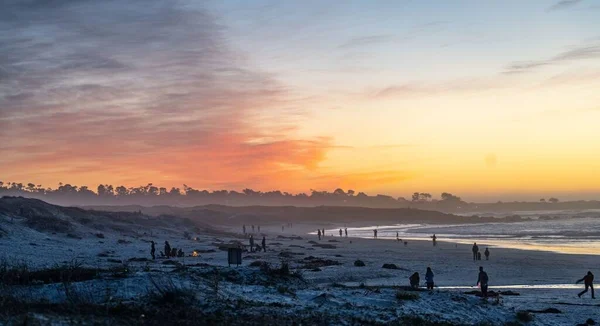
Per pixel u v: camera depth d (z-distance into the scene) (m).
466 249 80.31
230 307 15.78
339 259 55.59
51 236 64.25
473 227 196.62
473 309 20.44
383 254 67.12
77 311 13.30
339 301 19.22
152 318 13.57
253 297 18.42
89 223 88.25
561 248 85.75
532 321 20.44
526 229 164.38
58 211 89.12
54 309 13.38
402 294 20.64
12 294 14.52
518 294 32.22
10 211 76.38
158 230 104.81
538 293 32.97
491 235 136.00
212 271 22.80
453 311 19.72
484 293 29.67
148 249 60.91
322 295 19.58
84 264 36.44
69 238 65.62
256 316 14.98
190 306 15.38
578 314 24.16
